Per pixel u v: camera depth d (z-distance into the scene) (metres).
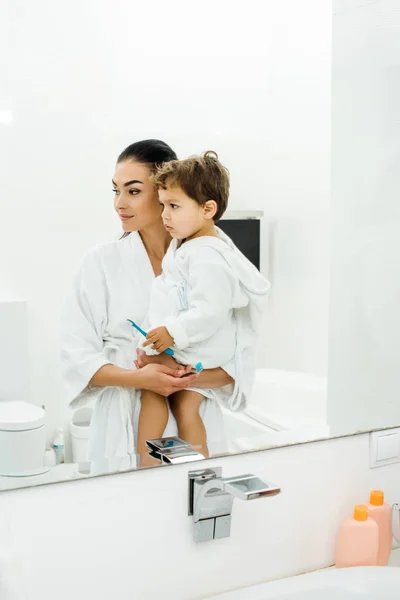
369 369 1.33
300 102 1.18
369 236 1.31
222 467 1.15
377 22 1.27
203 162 1.09
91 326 1.04
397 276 1.36
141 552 1.08
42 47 0.96
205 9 1.07
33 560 1.00
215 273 1.13
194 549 1.12
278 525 1.21
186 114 1.07
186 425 1.12
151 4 1.02
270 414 1.20
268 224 1.17
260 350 1.19
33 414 1.00
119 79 1.02
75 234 1.01
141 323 1.07
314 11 1.18
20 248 0.98
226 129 1.11
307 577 1.14
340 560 1.22
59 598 1.02
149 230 1.07
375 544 1.20
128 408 1.07
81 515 1.03
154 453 1.09
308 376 1.25
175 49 1.05
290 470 1.22
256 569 1.19
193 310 1.11
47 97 0.97
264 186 1.16
